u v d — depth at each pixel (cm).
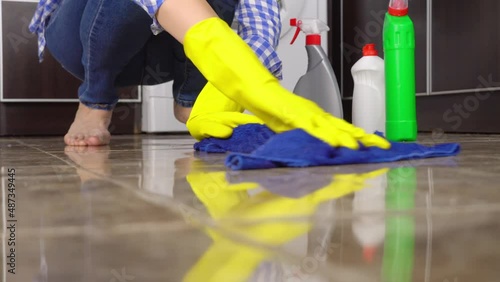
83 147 154
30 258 32
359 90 162
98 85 160
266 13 123
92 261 31
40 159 108
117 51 152
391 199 52
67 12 155
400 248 33
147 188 61
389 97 147
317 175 71
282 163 80
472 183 63
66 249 33
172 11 96
